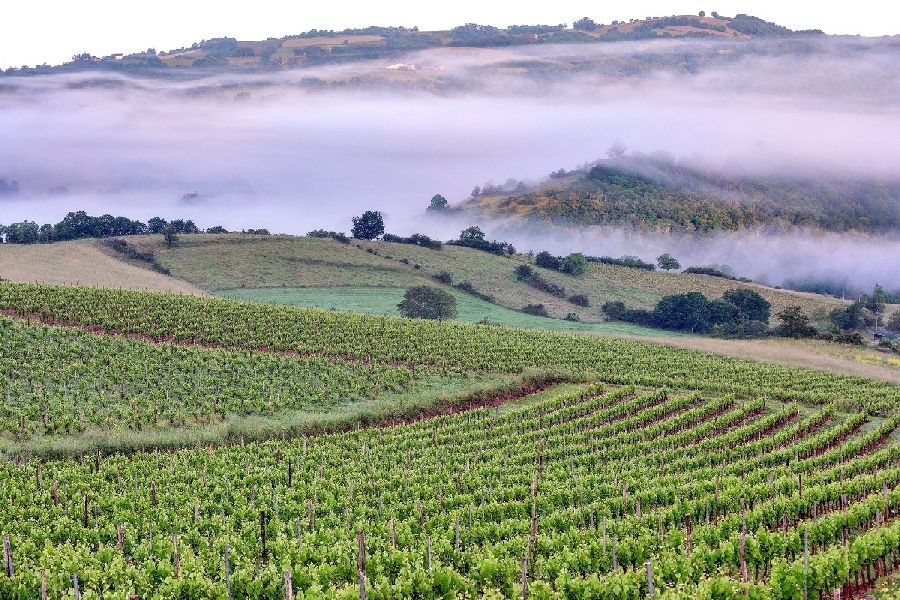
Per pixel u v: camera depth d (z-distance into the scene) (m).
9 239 174.62
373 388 73.06
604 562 33.12
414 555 32.84
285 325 92.00
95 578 30.53
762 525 35.62
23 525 38.03
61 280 121.44
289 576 27.48
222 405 65.69
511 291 159.75
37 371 68.56
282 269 154.00
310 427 61.97
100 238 163.00
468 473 48.47
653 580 29.81
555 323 137.38
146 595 30.23
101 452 53.28
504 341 94.44
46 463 50.81
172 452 54.91
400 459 53.69
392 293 147.38
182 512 41.50
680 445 58.78
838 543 35.75
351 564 32.25
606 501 41.62
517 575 31.45
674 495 43.66
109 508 41.91
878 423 66.56
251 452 54.22
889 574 33.03
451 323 103.56
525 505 42.12
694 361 91.44
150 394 66.75
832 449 54.84
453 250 185.00
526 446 56.69
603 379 80.81
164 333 83.44
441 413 69.06
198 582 30.12
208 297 102.75
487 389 74.19
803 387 81.50
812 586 29.62
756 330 134.62
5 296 87.38
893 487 45.16
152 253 154.25
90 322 83.69
